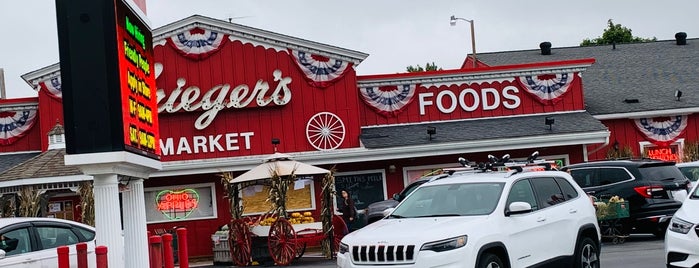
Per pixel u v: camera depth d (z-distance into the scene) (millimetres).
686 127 32250
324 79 29797
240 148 29344
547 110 31281
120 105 12375
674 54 37625
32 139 29641
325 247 25016
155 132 15172
